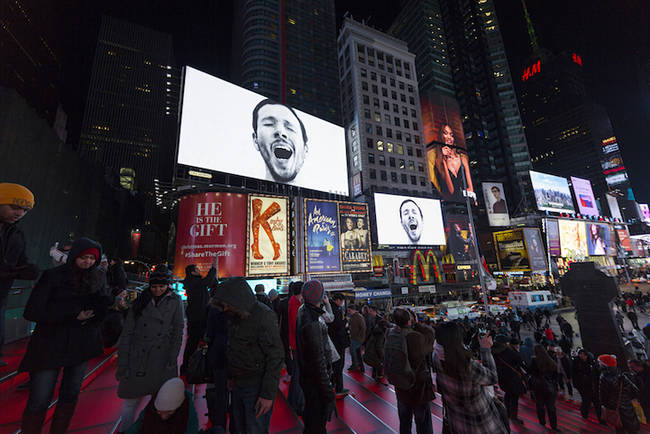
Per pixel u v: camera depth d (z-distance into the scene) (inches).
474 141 4084.6
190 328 217.5
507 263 2190.0
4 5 3063.5
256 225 1155.9
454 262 1884.8
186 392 101.3
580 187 2792.8
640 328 1007.6
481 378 112.2
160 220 3550.7
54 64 4089.6
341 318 231.1
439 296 1775.3
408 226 1840.6
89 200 1277.1
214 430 111.4
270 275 1130.0
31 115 792.3
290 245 1202.0
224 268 1063.6
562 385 423.8
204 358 149.7
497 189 2546.8
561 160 7426.2
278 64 3088.1
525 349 315.9
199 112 1268.5
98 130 4616.1
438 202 1993.1
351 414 189.6
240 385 115.3
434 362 126.5
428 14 4416.8
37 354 110.8
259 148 1395.2
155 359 132.3
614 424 236.1
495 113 4303.6
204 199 1122.7
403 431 145.7
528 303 1389.0
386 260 1870.1
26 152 775.1
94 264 122.5
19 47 3304.6
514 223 2556.6
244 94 1417.3
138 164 4680.1
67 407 115.9
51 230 912.9
